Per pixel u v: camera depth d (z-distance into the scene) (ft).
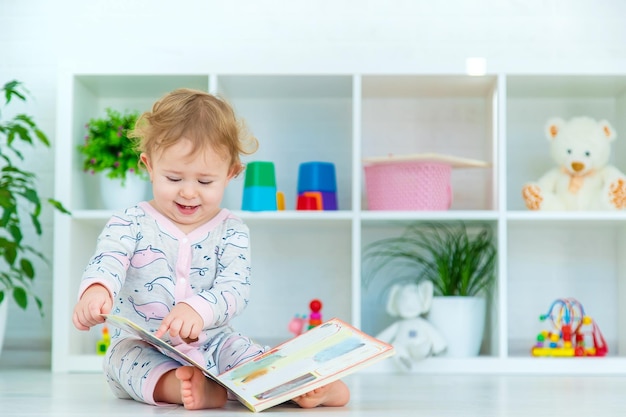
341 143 9.55
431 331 8.20
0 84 9.59
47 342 9.41
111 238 5.29
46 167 9.53
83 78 8.64
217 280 5.32
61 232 8.30
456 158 8.36
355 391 6.41
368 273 9.41
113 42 9.65
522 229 9.46
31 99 9.57
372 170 8.61
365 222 8.78
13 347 9.39
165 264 5.41
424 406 5.37
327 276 9.46
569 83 8.84
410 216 8.27
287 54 9.60
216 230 5.57
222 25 9.63
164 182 5.21
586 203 8.68
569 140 8.67
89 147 8.55
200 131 5.12
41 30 9.65
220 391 4.97
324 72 8.43
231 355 5.43
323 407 5.16
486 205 9.30
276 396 4.65
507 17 9.62
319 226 9.18
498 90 8.46
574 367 8.12
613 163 9.43
